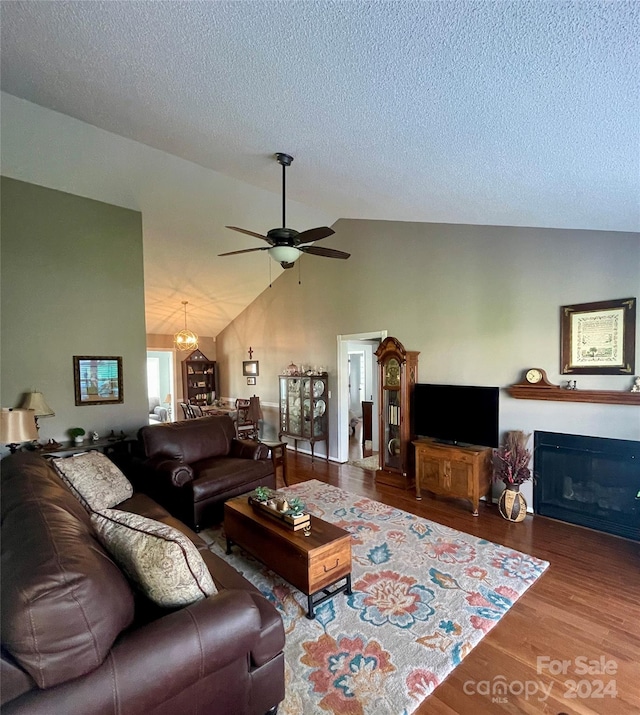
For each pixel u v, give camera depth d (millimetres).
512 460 3625
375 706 1696
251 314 7820
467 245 4219
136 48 1713
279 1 1207
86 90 2369
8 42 1885
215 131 2598
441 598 2436
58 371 4023
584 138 1627
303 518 2508
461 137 1886
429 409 4367
